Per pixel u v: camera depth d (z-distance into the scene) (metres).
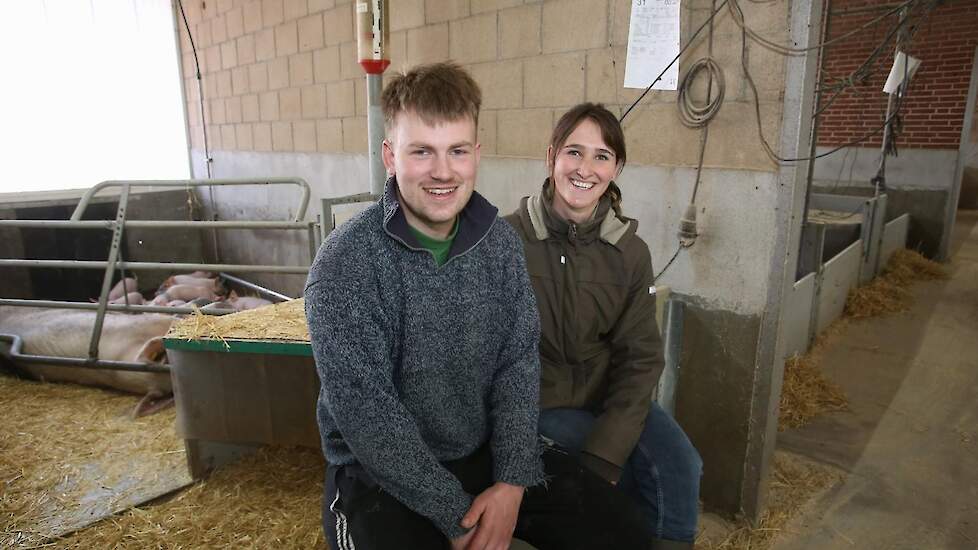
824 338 3.98
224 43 4.87
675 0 2.06
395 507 1.12
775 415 2.12
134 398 2.98
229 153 5.11
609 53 2.32
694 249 2.15
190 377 2.14
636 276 1.58
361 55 2.79
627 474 1.57
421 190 1.05
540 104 2.61
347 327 1.03
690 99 2.09
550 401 1.58
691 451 1.53
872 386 3.29
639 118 2.25
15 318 3.32
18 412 2.80
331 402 1.04
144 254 5.02
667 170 2.19
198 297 3.92
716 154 2.05
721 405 2.15
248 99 4.77
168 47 5.21
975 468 2.48
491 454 1.25
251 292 4.98
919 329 4.19
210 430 2.18
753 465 2.10
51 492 2.17
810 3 1.78
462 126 1.04
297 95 4.30
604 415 1.50
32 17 4.26
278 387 2.09
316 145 4.25
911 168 6.38
